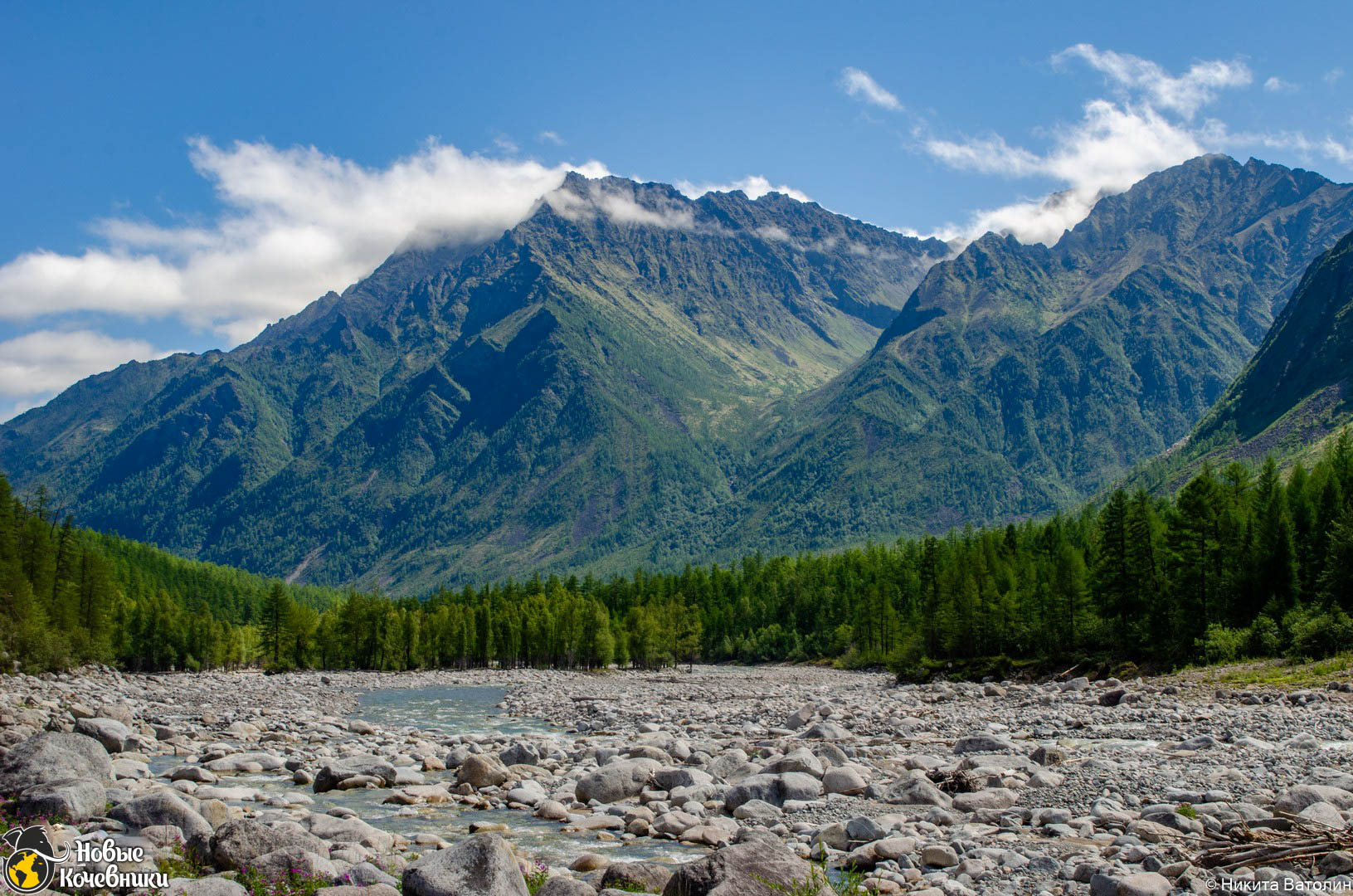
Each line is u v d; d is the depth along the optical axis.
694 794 30.33
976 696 68.31
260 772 37.34
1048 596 90.81
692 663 157.75
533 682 111.31
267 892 17.84
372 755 39.34
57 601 111.19
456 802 31.53
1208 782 28.00
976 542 144.88
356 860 21.22
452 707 75.81
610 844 25.39
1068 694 62.91
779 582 180.38
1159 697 54.25
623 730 54.38
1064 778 29.69
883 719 51.81
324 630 147.50
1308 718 40.53
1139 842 21.83
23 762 26.50
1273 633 66.38
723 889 15.68
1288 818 21.58
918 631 103.94
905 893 19.33
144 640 136.38
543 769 38.06
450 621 149.12
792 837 25.00
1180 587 76.88
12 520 109.94
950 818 25.88
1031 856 21.28
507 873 17.06
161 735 47.75
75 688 83.56
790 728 52.09
